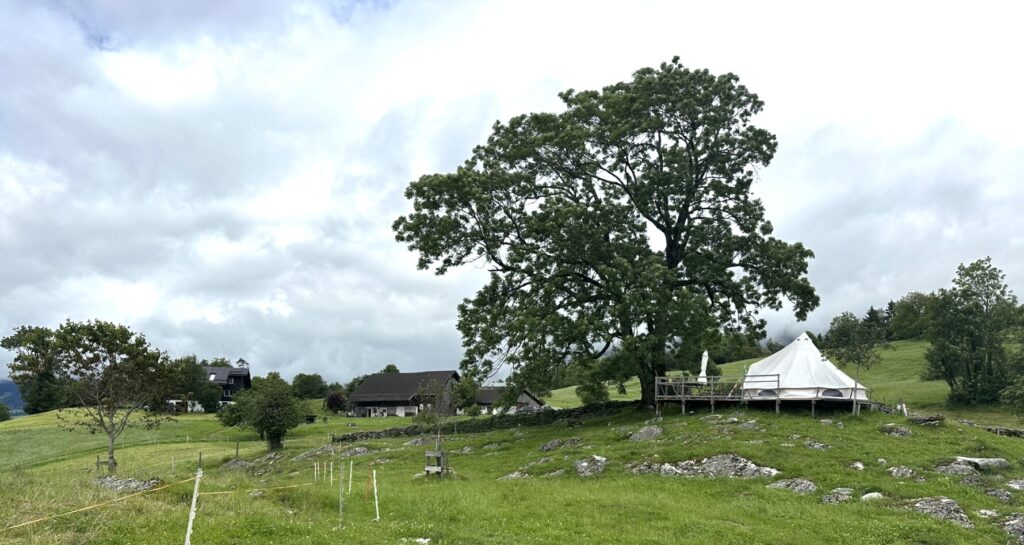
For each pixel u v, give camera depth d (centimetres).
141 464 4878
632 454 2891
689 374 4431
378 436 5300
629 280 3819
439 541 1557
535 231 4091
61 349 3956
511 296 4319
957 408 6394
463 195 4091
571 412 4731
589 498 2155
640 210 4331
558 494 2223
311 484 2584
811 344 3759
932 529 1777
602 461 2805
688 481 2447
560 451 3173
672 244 4512
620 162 4381
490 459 3356
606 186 4472
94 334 4022
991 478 2280
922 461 2428
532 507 2034
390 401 11362
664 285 3931
